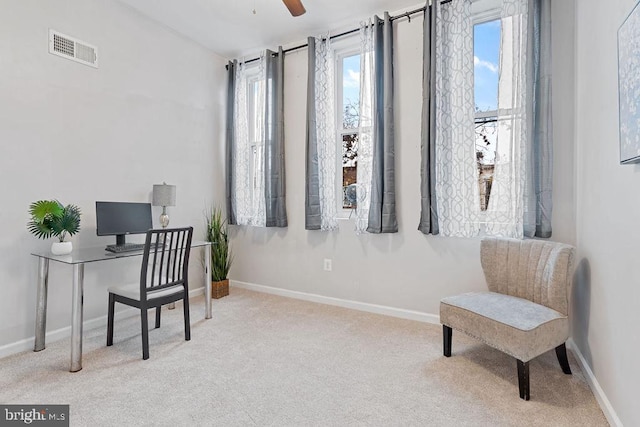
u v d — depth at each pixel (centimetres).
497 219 262
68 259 222
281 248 383
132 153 314
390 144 303
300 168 370
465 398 183
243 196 402
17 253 240
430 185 283
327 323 296
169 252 250
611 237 167
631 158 133
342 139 356
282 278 384
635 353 139
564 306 203
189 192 372
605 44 178
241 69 403
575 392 188
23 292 243
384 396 185
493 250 246
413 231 304
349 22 331
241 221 403
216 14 319
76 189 273
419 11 294
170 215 352
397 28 308
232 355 234
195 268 384
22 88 240
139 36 318
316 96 347
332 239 349
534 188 248
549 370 211
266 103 376
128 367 217
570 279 203
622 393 150
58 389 191
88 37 279
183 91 363
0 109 230
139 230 299
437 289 295
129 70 310
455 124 276
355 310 332
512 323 185
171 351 240
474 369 214
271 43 376
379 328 284
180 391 190
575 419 165
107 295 298
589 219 204
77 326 212
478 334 202
